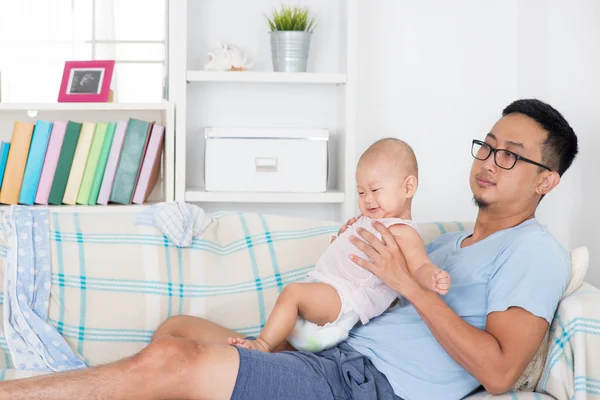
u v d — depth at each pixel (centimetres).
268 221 221
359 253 181
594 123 254
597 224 250
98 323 198
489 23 326
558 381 165
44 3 312
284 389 155
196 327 195
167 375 149
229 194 294
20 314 192
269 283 211
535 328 159
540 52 296
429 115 329
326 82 296
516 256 168
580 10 265
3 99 312
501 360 156
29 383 144
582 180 260
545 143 180
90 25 315
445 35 326
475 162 189
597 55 254
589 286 177
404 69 327
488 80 328
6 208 283
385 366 170
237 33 321
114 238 206
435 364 169
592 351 164
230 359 154
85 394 144
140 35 317
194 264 208
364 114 327
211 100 322
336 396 161
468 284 175
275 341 173
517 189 180
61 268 200
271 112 325
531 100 186
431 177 331
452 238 200
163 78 318
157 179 313
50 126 288
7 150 287
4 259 197
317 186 298
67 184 290
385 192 185
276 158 295
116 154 291
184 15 289
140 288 203
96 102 293
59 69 313
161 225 207
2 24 311
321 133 296
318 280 183
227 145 294
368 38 325
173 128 293
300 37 298
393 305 190
